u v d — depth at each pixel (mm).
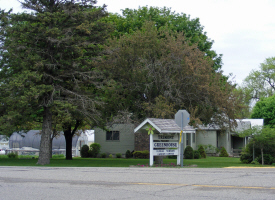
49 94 21438
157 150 18625
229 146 43594
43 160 22000
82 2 22875
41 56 21797
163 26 32156
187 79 22391
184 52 22531
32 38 20859
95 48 22719
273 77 63219
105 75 22953
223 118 23156
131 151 37750
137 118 24672
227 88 23266
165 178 11117
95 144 37656
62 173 12883
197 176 11719
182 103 21969
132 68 23469
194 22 35375
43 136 22234
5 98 20688
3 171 13828
